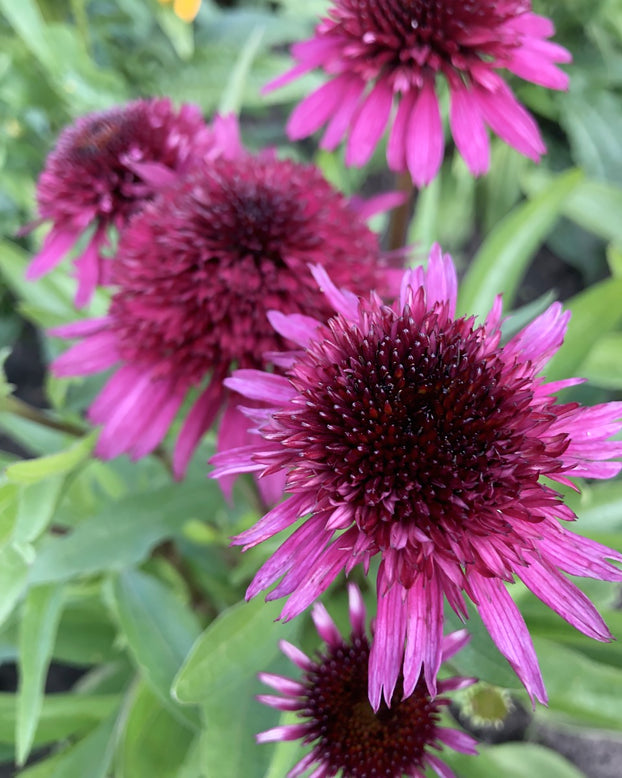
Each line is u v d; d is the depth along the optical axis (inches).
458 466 5.6
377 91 9.4
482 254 12.4
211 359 8.5
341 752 6.9
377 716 6.9
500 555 5.3
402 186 10.9
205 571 13.9
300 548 5.5
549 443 5.5
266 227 8.3
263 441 6.2
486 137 9.1
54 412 13.9
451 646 6.7
